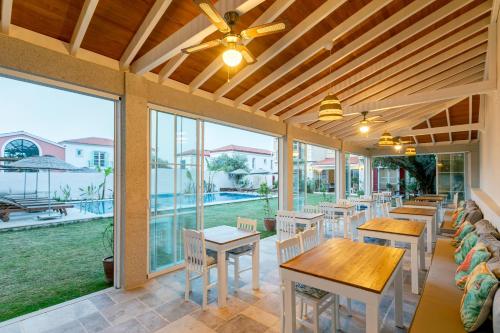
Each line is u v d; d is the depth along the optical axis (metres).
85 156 13.85
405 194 14.12
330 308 2.78
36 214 9.74
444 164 11.49
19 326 2.68
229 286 3.64
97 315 2.89
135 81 3.64
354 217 4.16
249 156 23.38
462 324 1.96
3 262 4.75
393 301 3.18
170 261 4.27
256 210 11.32
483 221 3.70
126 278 3.53
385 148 12.34
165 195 4.21
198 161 4.71
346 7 3.52
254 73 4.68
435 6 3.72
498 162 4.68
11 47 2.66
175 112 4.30
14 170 10.52
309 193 8.88
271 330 2.62
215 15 2.17
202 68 4.23
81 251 5.43
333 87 5.64
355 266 2.23
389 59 4.78
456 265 3.14
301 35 3.62
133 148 3.62
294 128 7.20
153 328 2.65
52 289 3.62
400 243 5.81
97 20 3.00
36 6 2.67
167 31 3.30
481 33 4.59
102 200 11.62
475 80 6.32
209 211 11.03
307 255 2.52
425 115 8.46
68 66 3.06
